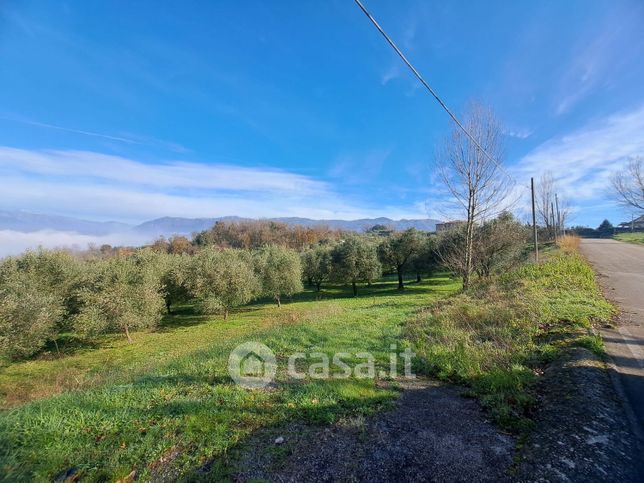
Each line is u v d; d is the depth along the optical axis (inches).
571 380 148.2
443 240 756.0
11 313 629.6
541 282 406.0
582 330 223.0
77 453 119.2
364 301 814.5
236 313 1098.7
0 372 558.3
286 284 1196.5
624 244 1285.7
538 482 92.4
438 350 212.2
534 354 190.5
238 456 112.2
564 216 1536.7
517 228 686.5
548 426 119.1
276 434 125.3
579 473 94.6
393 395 154.8
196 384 179.2
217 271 1037.2
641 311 284.4
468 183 498.0
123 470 107.9
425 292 996.6
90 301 806.5
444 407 142.0
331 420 132.6
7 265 813.2
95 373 396.8
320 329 315.0
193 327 912.3
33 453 118.1
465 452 108.6
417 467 102.3
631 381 152.2
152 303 872.3
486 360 185.8
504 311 279.3
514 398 141.9
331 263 1371.8
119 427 135.6
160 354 559.2
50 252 916.0
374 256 1277.1
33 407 159.9
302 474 101.8
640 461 99.5
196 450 117.3
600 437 109.6
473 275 668.1
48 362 631.2
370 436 120.9
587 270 476.7
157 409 148.3
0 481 104.7
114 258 1005.2
